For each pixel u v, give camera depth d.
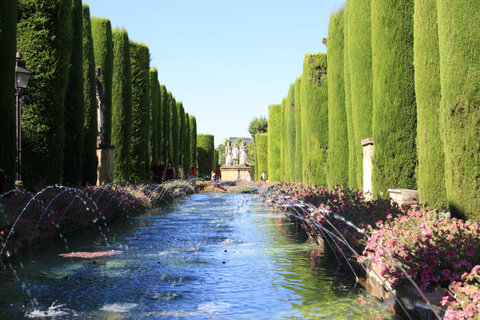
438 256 3.88
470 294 2.95
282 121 34.62
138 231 9.47
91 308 3.83
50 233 8.10
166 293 4.36
